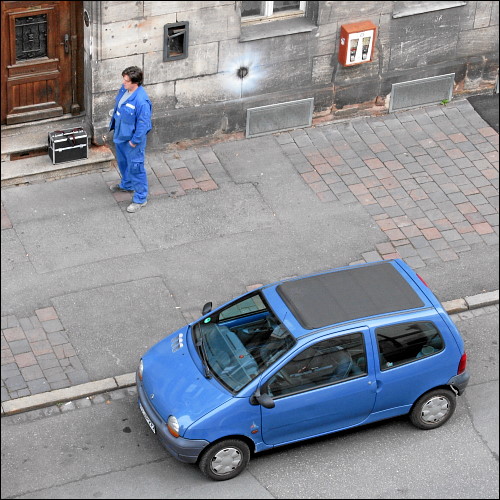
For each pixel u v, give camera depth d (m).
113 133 20.12
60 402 15.44
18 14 19.52
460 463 14.74
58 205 19.17
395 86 22.19
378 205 19.83
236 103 20.97
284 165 20.72
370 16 21.28
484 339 17.06
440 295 17.86
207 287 17.67
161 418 13.98
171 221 19.03
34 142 20.16
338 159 20.98
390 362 14.34
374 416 14.68
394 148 21.42
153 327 16.86
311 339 13.90
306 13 21.03
